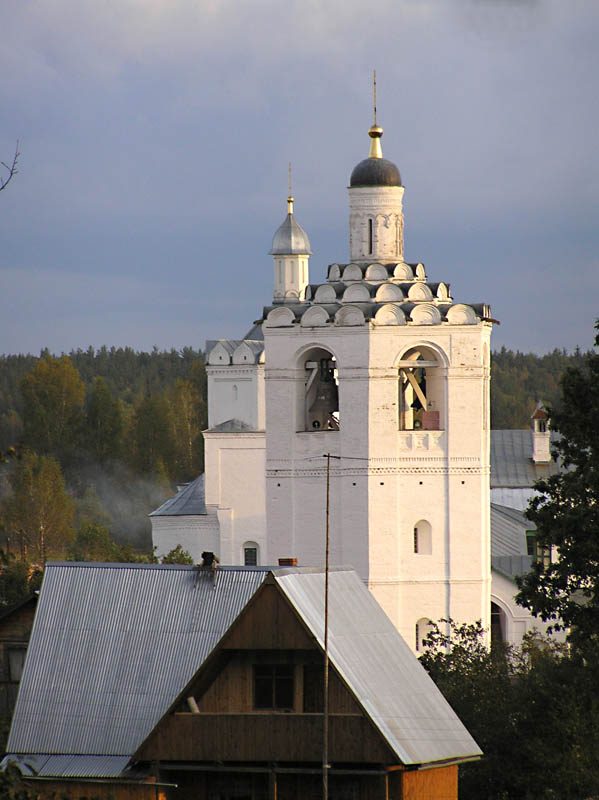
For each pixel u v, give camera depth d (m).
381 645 143.12
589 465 172.50
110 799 115.19
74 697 142.75
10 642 164.38
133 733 140.25
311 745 134.50
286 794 137.62
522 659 194.38
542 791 158.75
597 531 169.00
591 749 158.12
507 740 162.12
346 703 135.50
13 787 113.19
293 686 138.75
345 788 136.12
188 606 146.00
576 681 166.00
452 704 169.50
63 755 140.00
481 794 162.00
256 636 137.12
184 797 139.12
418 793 138.12
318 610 141.00
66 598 148.25
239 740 135.75
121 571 149.25
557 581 174.38
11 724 143.38
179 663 142.88
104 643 145.25
